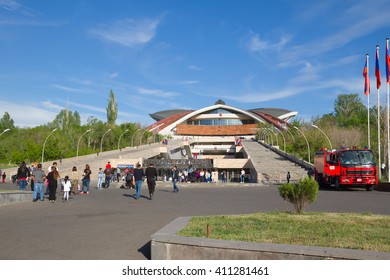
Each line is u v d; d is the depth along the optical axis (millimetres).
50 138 52625
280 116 127375
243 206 14648
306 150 55656
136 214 12523
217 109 121812
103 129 75000
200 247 6012
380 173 29656
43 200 17750
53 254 7062
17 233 9109
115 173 44156
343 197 18781
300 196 9914
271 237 6594
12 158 51188
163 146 67875
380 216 9422
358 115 97562
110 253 7152
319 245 5980
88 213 12867
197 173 43594
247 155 60031
